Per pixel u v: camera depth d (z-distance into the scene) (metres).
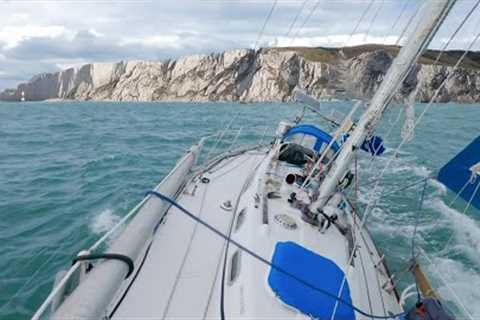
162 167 13.56
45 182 11.16
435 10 2.54
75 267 2.45
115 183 11.12
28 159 14.80
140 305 2.91
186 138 21.27
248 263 2.93
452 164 3.02
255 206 3.86
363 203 9.44
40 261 6.18
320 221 3.62
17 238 7.04
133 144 19.09
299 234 3.43
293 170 5.39
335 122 7.49
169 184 4.32
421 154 17.00
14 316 4.80
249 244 3.14
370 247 4.38
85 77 170.12
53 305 2.39
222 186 5.82
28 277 5.70
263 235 3.27
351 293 2.72
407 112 3.24
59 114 45.19
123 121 33.78
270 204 3.99
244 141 19.20
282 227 3.49
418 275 3.59
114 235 7.18
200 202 5.08
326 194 3.56
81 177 11.85
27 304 5.05
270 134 21.95
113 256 2.57
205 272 3.46
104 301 2.21
